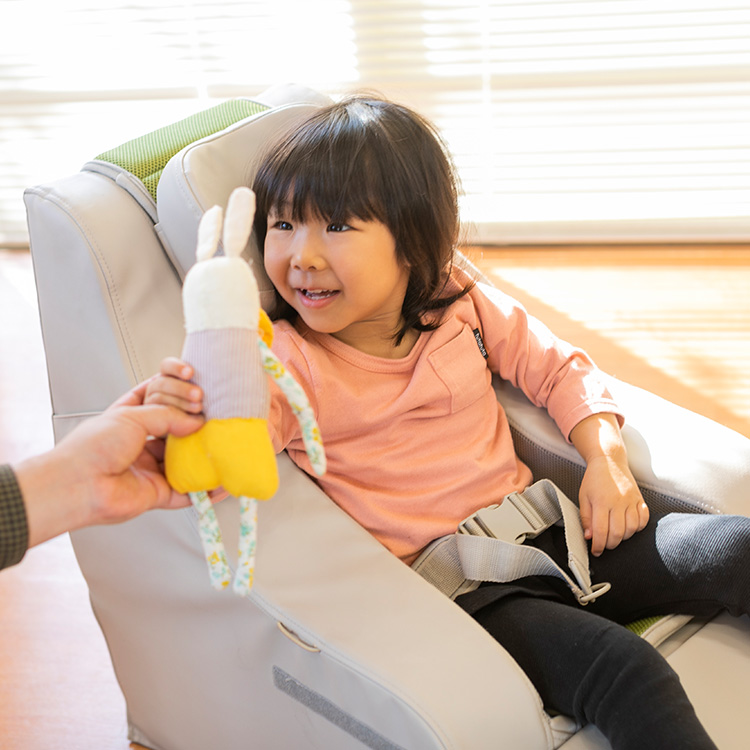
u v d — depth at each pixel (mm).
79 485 610
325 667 838
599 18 2396
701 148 2500
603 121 2508
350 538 931
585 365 1169
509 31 2443
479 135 2572
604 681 818
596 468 1045
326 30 2510
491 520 1015
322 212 944
